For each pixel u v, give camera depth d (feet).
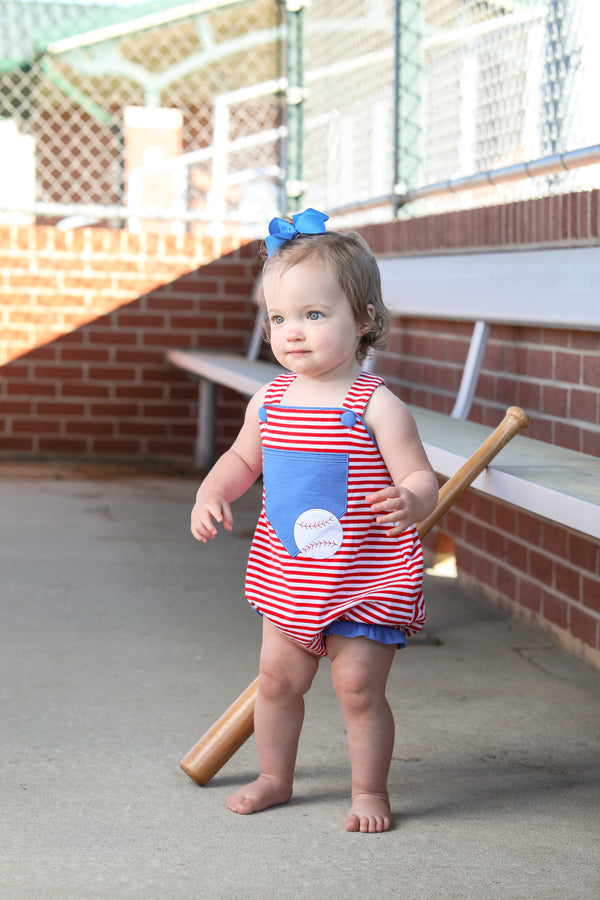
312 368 6.84
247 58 35.91
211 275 21.63
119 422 21.70
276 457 6.93
